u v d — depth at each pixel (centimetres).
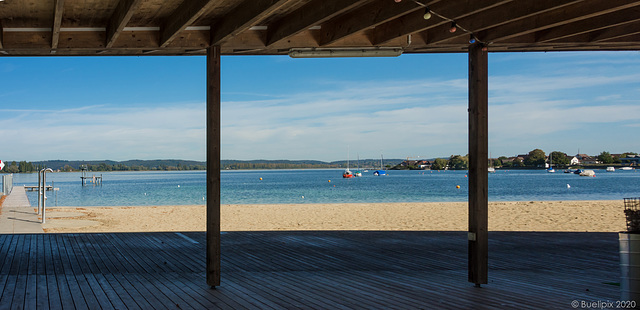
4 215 1334
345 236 895
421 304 429
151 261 655
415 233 937
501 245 782
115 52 534
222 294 472
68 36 493
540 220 1311
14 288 498
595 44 548
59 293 477
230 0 420
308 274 571
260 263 642
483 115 505
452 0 423
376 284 514
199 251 734
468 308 414
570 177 7756
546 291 477
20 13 451
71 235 901
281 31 486
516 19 429
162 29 495
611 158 13450
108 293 477
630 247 408
